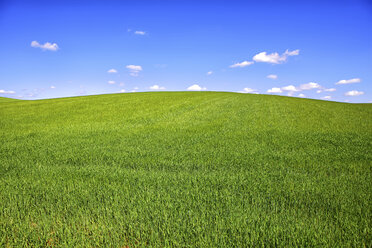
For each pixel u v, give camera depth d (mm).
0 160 7320
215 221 3268
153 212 3500
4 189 4656
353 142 9734
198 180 5078
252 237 2828
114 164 6676
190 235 2967
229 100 32000
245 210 3576
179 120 16297
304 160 6836
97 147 9000
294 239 2779
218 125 14219
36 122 16672
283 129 12969
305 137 10773
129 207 3707
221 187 4676
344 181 4922
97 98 35531
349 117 19547
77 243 2875
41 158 7570
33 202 4047
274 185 4715
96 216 3504
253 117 17844
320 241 2779
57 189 4629
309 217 3428
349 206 3715
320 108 26953
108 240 2877
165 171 6031
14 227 3238
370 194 4203
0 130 13633
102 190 4473
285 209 3695
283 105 28172
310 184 4766
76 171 5977
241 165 6445
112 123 15531
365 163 6527
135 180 5172
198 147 8789
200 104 26594
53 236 3062
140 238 2949
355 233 2941
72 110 22938
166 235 2990
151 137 10891
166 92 48031
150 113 19969
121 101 30109
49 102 32656
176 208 3674
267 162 6695
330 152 7969
